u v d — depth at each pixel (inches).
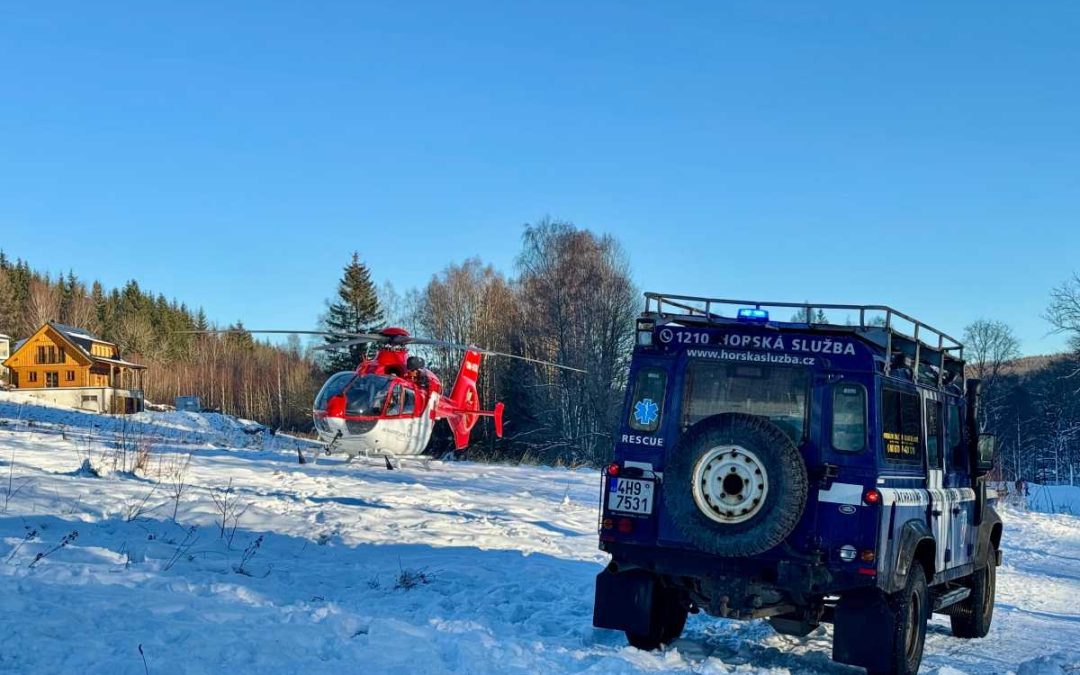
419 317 2817.4
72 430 1107.3
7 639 218.5
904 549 298.7
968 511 392.8
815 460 293.4
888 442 303.3
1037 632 434.6
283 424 3006.9
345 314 2721.5
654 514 307.4
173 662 218.8
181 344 4596.5
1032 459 3481.8
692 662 303.9
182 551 405.1
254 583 359.6
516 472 1046.4
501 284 2650.1
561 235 2225.6
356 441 886.4
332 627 281.9
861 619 287.0
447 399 1043.9
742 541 279.9
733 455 282.2
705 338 314.3
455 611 359.9
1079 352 2041.1
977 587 408.2
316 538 485.4
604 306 2139.5
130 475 642.2
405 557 460.1
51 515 447.2
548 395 2130.9
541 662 276.4
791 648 350.3
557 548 535.2
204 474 706.8
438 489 742.5
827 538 287.7
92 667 209.3
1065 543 930.7
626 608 314.2
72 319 4490.7
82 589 284.0
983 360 3107.8
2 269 4623.5
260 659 233.9
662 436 312.0
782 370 304.0
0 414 1445.6
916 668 306.0
